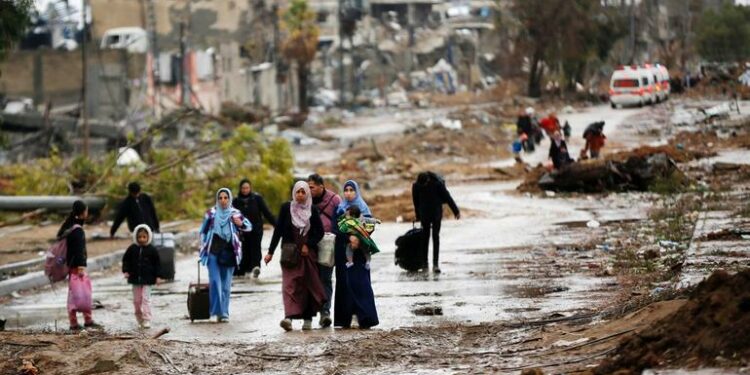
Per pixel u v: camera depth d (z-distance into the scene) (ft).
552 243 173.99
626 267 139.64
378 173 346.95
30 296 156.56
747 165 276.82
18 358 96.37
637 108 550.77
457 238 189.57
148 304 124.36
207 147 253.85
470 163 371.35
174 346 98.27
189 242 215.72
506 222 211.00
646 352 72.74
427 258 153.38
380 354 91.30
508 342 92.53
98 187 240.73
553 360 82.38
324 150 457.68
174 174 242.17
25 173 247.70
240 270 162.30
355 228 111.04
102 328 121.80
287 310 111.34
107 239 212.02
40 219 244.42
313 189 114.01
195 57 646.33
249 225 124.26
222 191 124.16
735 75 640.17
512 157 388.98
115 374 89.97
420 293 132.57
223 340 105.50
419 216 152.15
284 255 111.24
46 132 467.11
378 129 562.66
